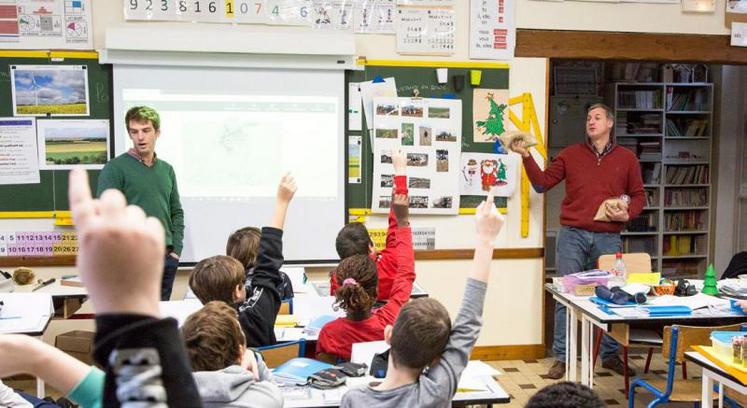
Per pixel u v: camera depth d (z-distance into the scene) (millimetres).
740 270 4441
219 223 4395
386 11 4520
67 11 4172
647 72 6609
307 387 2111
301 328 2896
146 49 4184
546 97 4746
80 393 762
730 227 6582
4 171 4188
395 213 2826
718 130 6531
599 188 4402
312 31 4418
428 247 4680
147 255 453
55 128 4207
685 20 4812
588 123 4430
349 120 4520
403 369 1609
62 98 4199
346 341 2488
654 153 6570
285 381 2150
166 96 4281
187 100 4305
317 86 4445
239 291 2367
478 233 1621
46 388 3559
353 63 4445
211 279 2312
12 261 4223
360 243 3375
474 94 4656
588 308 3283
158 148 4301
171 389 473
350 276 2535
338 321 2539
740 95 6473
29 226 4230
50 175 4219
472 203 4715
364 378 2182
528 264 4820
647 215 6656
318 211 4500
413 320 1574
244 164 4398
